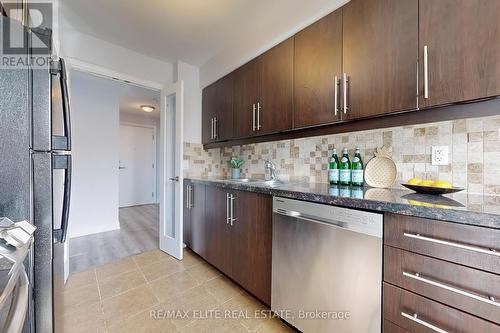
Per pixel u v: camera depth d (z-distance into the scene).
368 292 0.97
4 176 0.81
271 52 1.85
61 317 1.13
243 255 1.71
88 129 3.25
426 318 0.81
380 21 1.19
